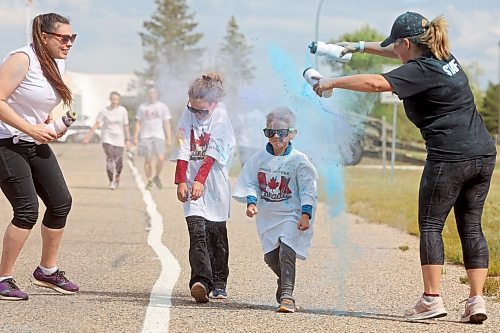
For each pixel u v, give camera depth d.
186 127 7.81
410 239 12.07
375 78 6.58
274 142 7.29
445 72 6.66
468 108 6.76
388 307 7.37
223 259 7.78
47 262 7.86
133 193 19.61
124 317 6.82
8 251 7.53
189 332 6.32
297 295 7.89
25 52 7.39
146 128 20.50
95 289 8.11
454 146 6.69
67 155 41.03
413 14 6.79
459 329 6.53
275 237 7.28
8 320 6.69
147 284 8.40
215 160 7.72
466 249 6.92
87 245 11.16
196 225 7.60
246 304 7.45
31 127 7.25
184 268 9.37
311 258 10.19
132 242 11.47
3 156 7.44
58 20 7.46
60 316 6.84
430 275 6.74
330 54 7.34
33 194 7.52
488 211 14.16
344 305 7.44
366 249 11.01
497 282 8.26
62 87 7.54
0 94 7.30
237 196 7.39
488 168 6.84
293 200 7.32
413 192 19.91
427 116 6.74
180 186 7.70
